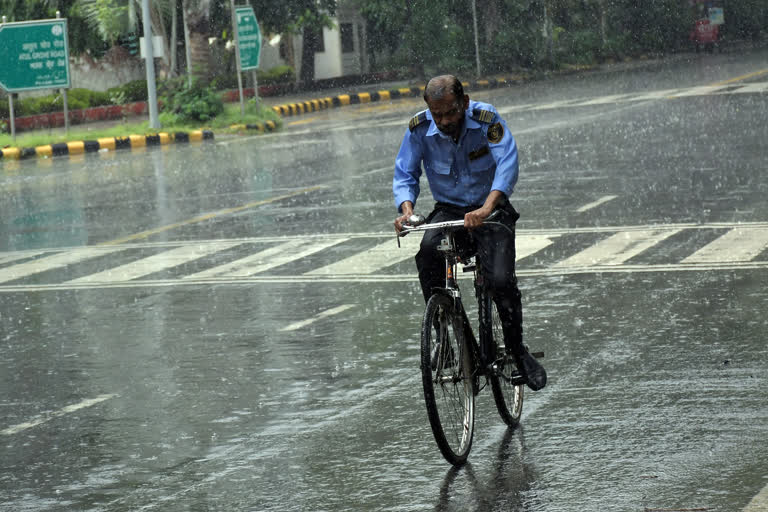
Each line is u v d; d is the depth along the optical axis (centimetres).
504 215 800
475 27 6206
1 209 2355
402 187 801
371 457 792
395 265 1541
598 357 1027
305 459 795
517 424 853
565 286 1337
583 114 3759
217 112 4378
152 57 4138
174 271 1591
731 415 839
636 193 2030
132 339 1203
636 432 813
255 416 905
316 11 5738
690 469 731
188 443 846
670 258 1462
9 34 3856
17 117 4769
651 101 4072
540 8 7106
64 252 1802
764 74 5056
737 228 1641
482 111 780
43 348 1184
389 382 984
